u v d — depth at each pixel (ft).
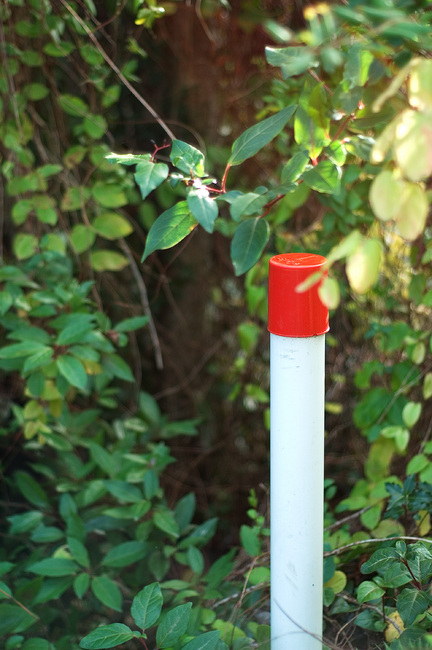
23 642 6.41
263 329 10.85
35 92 8.57
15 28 8.26
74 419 8.70
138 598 5.03
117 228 8.54
